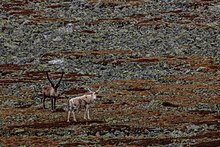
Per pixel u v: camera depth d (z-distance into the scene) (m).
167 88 83.12
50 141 50.31
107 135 52.16
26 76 93.94
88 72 97.31
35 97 77.69
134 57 108.25
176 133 52.91
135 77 92.62
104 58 107.81
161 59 105.31
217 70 96.94
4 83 87.69
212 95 78.06
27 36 125.44
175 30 128.12
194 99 75.12
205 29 128.38
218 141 47.03
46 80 90.12
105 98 75.88
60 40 122.12
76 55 109.12
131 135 52.38
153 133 53.09
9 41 120.62
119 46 117.12
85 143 48.66
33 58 107.06
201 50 112.94
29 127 56.84
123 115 64.00
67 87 84.94
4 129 56.12
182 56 108.75
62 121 59.22
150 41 120.06
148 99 75.31
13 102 74.31
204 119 61.16
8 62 105.44
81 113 65.06
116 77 92.88
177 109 68.25
